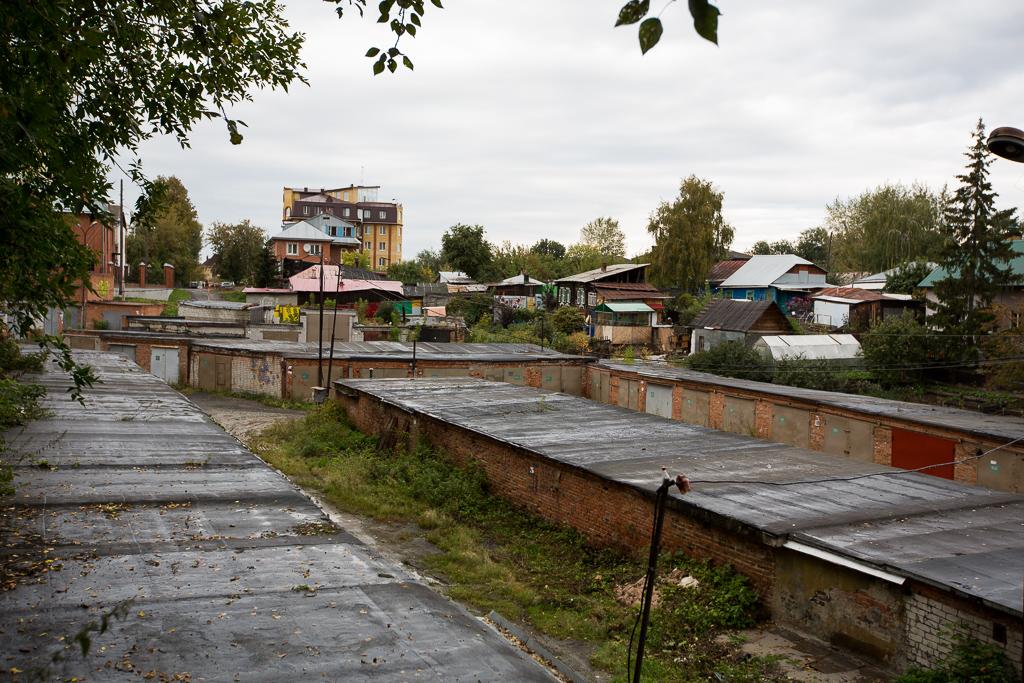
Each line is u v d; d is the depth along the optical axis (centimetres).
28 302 745
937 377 3431
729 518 975
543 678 589
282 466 1923
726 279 6412
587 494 1298
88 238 4400
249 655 566
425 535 1398
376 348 3731
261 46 881
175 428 1519
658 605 980
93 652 546
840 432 2073
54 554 750
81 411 1645
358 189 10881
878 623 805
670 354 4841
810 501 1058
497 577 1170
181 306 5206
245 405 3175
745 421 2464
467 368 3416
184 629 602
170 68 820
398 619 665
